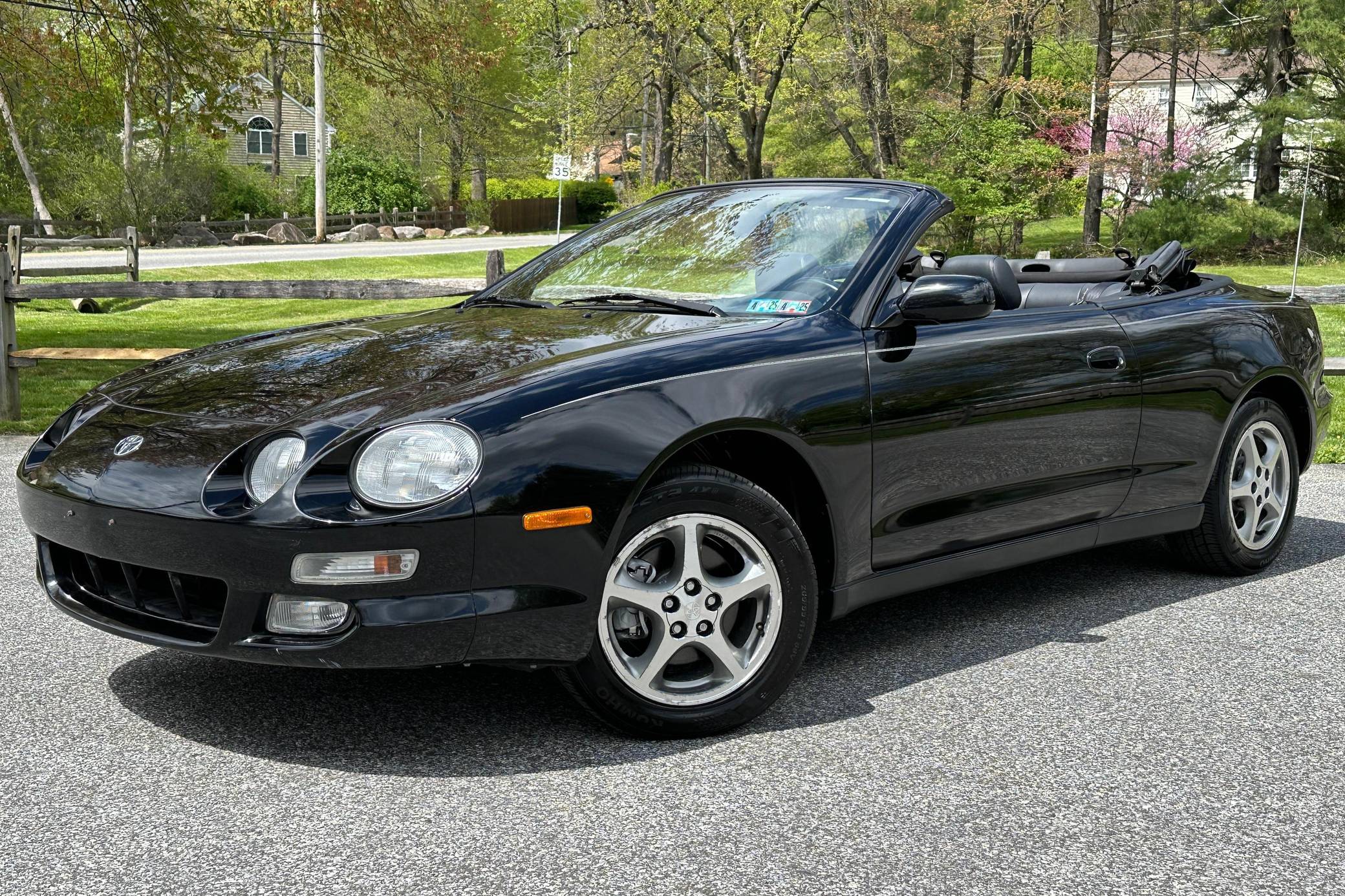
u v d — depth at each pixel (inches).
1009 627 152.6
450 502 101.6
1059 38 1294.3
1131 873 92.0
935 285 125.8
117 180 1502.2
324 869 90.7
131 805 101.1
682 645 115.1
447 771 108.3
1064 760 112.8
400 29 587.2
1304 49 1234.6
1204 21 1354.6
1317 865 93.8
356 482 101.0
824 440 121.4
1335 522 213.8
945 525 135.2
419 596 101.9
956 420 132.5
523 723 119.6
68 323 620.7
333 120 2476.6
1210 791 106.7
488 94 2215.8
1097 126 1251.2
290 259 1165.1
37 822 98.0
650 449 109.3
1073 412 144.8
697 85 1379.2
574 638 108.2
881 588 131.1
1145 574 177.9
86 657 137.9
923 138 1185.4
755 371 118.4
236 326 637.3
